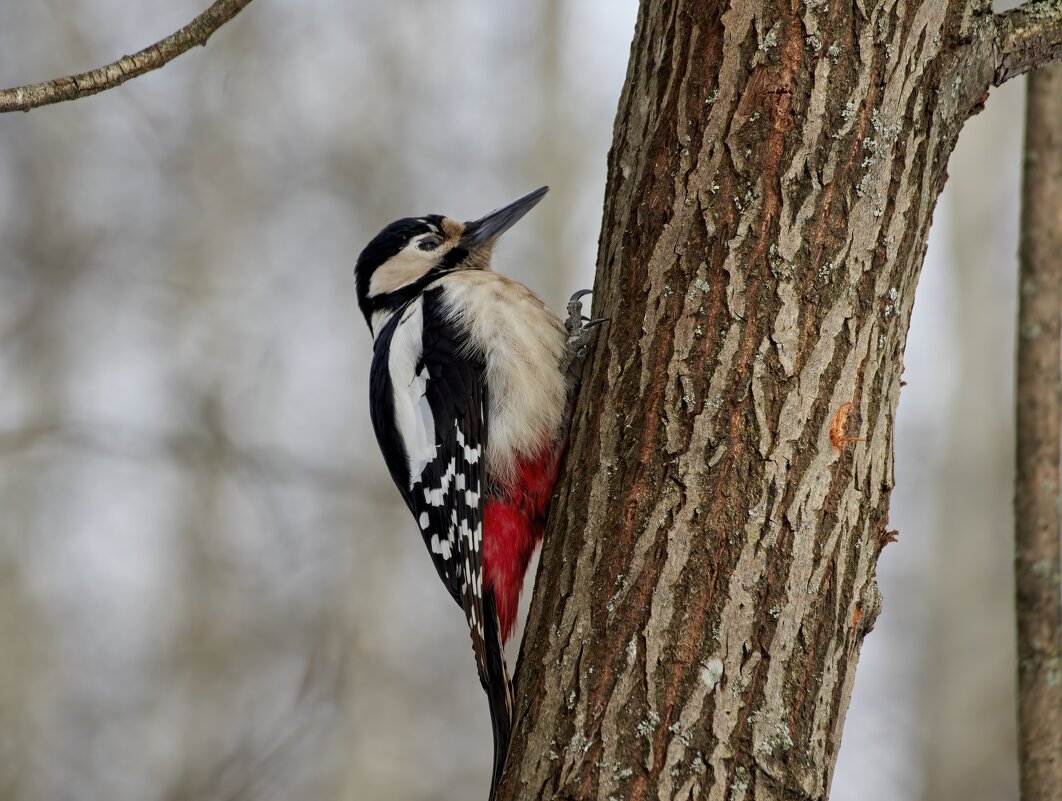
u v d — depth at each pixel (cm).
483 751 2098
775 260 580
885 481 581
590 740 546
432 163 2373
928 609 2022
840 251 579
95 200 2423
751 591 552
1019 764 803
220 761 2095
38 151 2417
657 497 570
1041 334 826
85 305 2394
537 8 2338
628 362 602
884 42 589
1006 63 612
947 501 2012
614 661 555
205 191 2412
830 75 588
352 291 2358
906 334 599
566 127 2306
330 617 2180
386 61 2405
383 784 2050
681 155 611
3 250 2403
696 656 546
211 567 2238
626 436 589
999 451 1998
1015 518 825
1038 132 837
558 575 591
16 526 2283
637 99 647
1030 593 811
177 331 2366
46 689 2214
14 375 2372
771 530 557
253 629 2202
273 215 2402
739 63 602
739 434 567
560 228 2259
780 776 535
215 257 2394
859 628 570
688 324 587
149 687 2212
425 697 2130
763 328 576
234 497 2264
